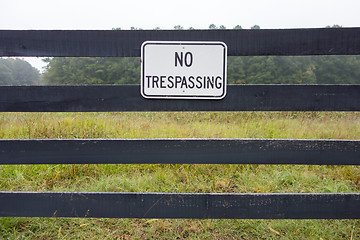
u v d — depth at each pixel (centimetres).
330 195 188
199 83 191
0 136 407
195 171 316
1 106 189
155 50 189
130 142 191
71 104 191
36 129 420
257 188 279
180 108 193
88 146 191
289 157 189
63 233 203
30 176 293
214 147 191
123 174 310
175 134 458
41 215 193
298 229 206
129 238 200
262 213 191
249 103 191
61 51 190
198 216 193
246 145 190
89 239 195
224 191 280
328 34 185
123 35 189
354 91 185
